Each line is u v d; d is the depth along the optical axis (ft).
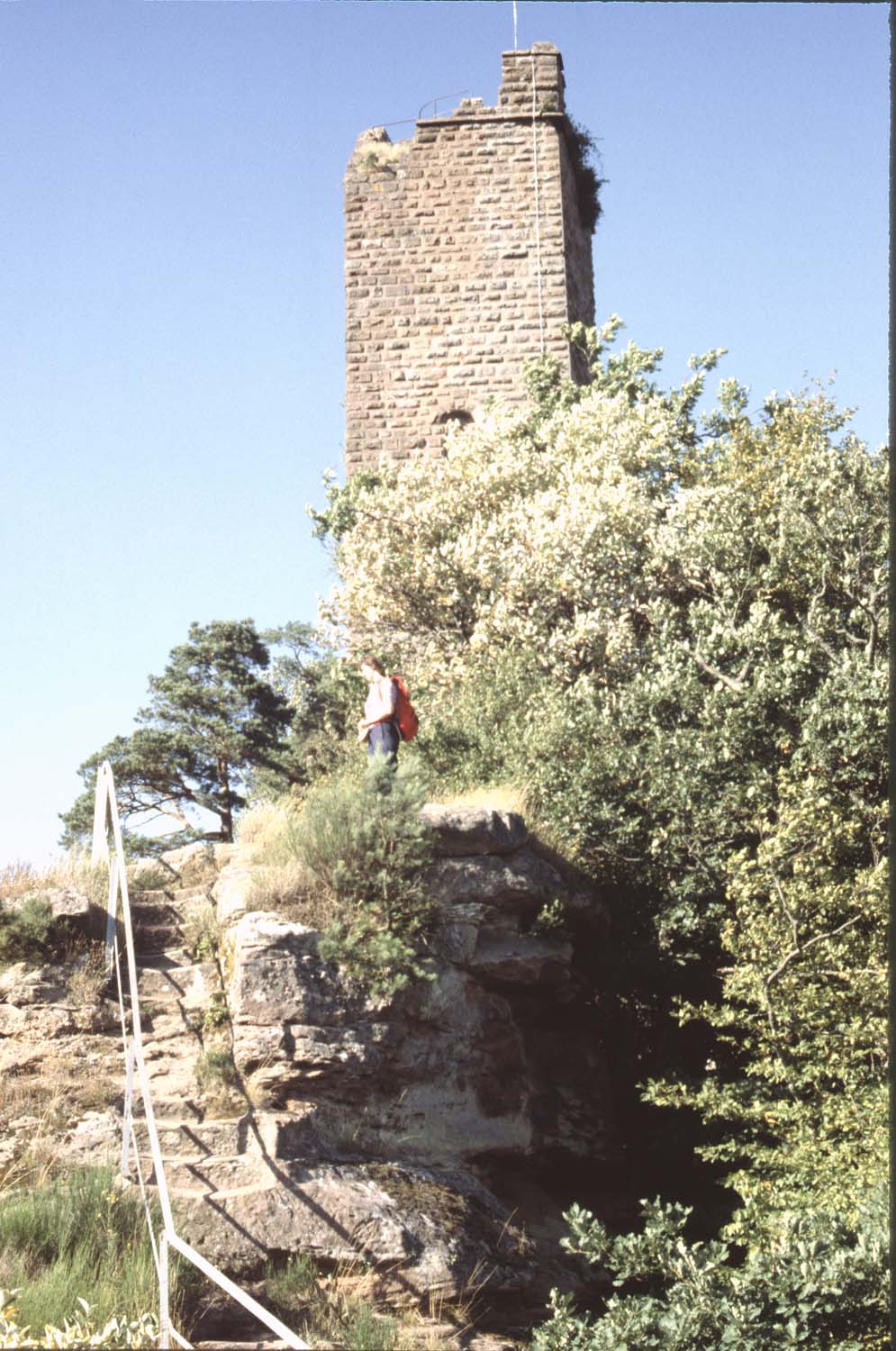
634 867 47.09
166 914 39.34
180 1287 25.82
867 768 45.11
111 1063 32.78
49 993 34.45
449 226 95.91
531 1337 29.55
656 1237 29.84
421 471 73.92
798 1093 39.22
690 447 74.28
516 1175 37.14
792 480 56.29
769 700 48.60
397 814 39.04
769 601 56.65
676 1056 45.21
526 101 97.40
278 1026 33.35
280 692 122.93
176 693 112.16
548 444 76.43
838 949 37.17
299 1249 28.53
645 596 63.46
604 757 48.01
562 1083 40.32
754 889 39.22
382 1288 28.71
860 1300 27.94
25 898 36.58
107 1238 26.22
